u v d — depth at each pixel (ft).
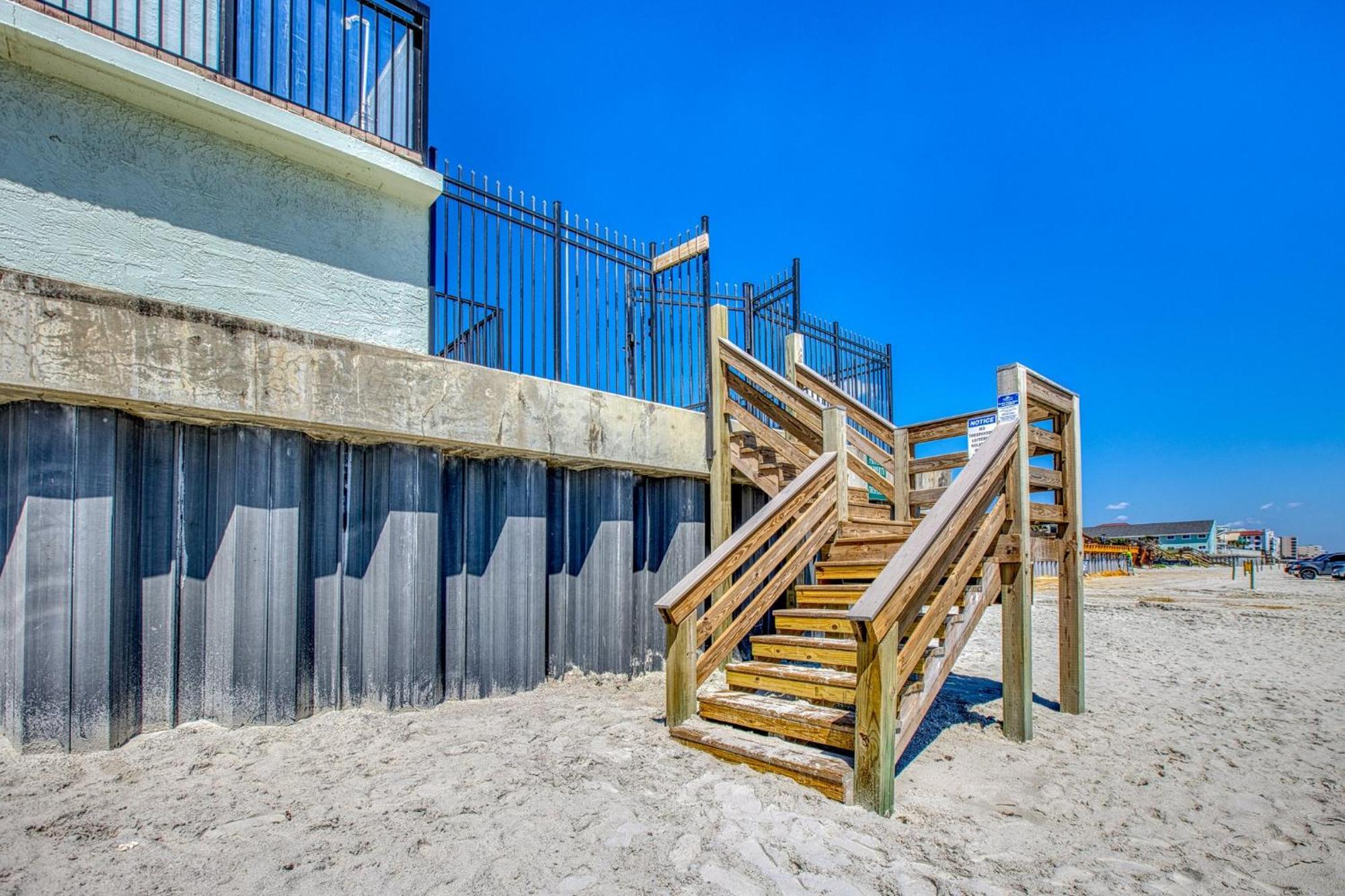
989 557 16.52
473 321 18.72
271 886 8.04
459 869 8.70
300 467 14.40
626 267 23.04
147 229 13.07
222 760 11.79
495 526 17.71
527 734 14.19
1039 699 21.81
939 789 13.23
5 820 9.02
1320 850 11.41
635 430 20.25
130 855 8.46
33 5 12.18
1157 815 12.64
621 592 20.02
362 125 16.67
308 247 15.21
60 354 11.09
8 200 11.61
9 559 11.53
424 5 17.65
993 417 17.93
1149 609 54.13
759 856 9.61
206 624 13.38
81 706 11.41
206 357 12.62
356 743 13.16
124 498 12.34
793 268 31.96
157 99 13.05
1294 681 25.80
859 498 21.77
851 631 15.14
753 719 13.89
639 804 10.91
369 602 15.37
